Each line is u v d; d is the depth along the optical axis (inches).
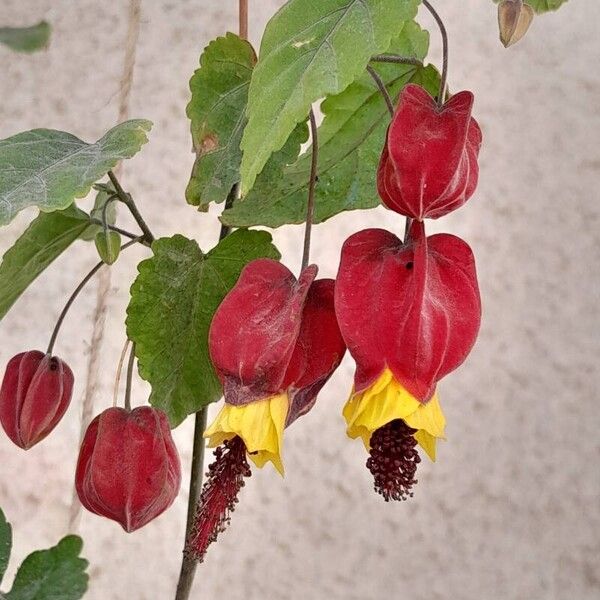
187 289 13.7
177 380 13.8
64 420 19.7
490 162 18.6
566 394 18.3
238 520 19.2
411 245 11.7
